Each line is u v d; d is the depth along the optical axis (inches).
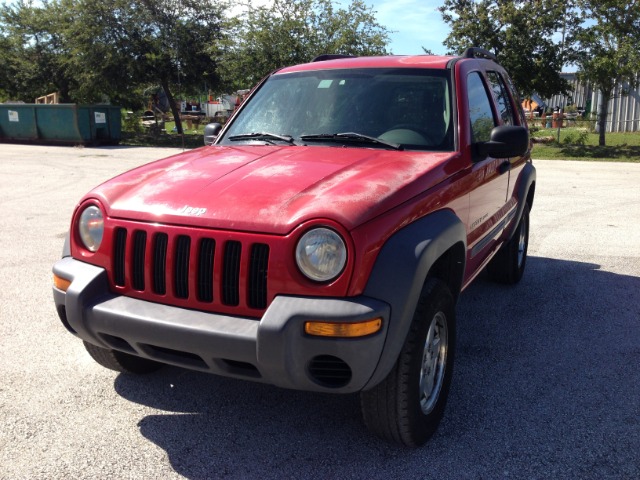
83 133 908.0
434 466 115.1
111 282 118.7
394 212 108.8
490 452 119.8
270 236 103.5
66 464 114.8
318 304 99.9
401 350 108.5
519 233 221.0
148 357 115.4
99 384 147.2
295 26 940.0
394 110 150.8
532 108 1482.5
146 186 124.2
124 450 119.8
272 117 162.1
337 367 104.2
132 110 1353.3
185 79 1068.5
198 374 153.6
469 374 154.7
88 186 477.7
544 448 121.1
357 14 951.0
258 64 960.3
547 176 565.3
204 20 1055.0
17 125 930.1
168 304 112.7
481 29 842.2
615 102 1253.7
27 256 262.4
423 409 120.2
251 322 104.7
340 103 156.2
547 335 181.6
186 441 123.4
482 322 192.2
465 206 140.0
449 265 132.0
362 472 113.2
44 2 1160.2
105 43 1010.1
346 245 100.3
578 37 836.6
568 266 257.1
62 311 124.1
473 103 160.1
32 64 1182.9
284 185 115.6
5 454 117.6
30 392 142.2
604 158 775.1
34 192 444.1
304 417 133.2
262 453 119.3
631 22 821.9
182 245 111.0
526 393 144.6
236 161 133.5
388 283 102.4
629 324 190.9
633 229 327.0
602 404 139.4
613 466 115.0
